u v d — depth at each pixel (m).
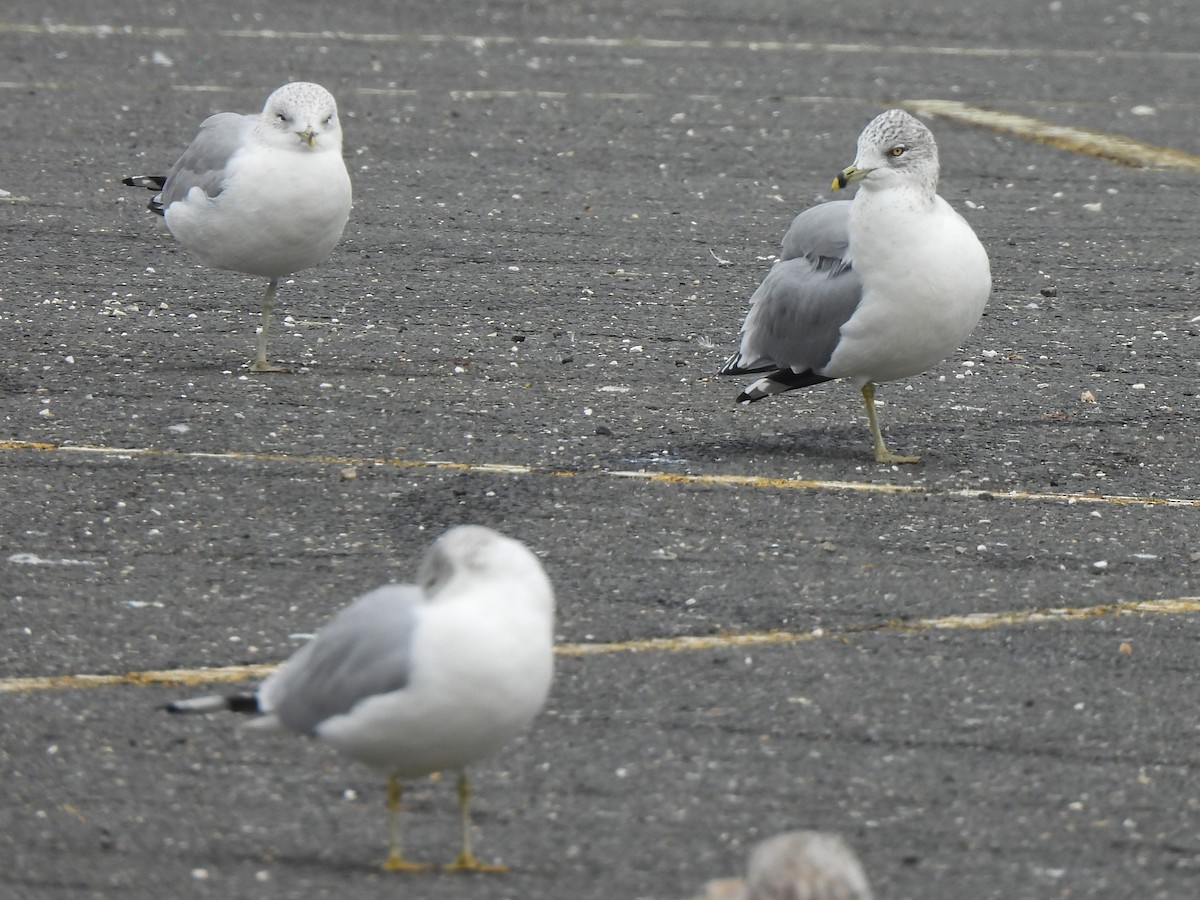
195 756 8.66
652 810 8.23
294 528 11.69
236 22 30.95
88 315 16.44
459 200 21.20
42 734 8.85
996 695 9.55
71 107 24.69
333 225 14.45
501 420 13.90
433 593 7.44
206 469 12.62
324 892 7.36
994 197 22.11
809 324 12.86
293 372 14.92
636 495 12.39
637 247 19.56
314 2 32.91
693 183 22.30
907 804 8.35
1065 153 24.33
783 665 9.86
